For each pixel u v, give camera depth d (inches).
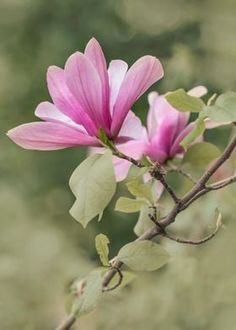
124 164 47.0
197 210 61.6
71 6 170.4
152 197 46.1
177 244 61.9
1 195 152.6
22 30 177.5
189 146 48.5
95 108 44.4
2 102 182.7
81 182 42.8
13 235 138.0
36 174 178.9
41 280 124.4
